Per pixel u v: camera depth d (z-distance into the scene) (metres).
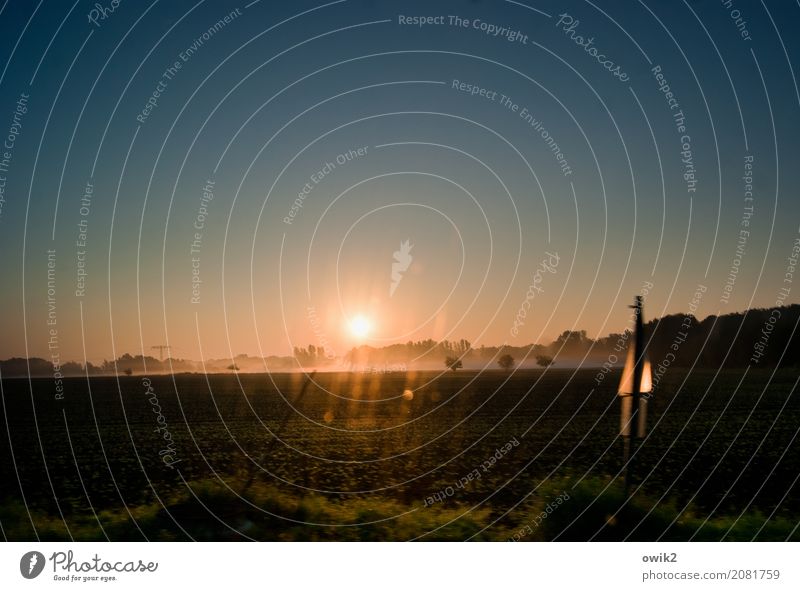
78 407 46.66
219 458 17.12
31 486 13.59
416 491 12.01
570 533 8.13
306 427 25.45
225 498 9.16
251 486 9.66
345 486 12.45
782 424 24.19
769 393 39.00
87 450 20.61
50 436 25.59
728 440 19.41
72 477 14.77
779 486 12.56
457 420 28.33
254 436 22.52
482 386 59.34
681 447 17.94
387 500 10.34
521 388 54.59
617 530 8.20
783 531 8.30
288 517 8.52
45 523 8.37
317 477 13.64
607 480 9.31
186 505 8.98
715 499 11.38
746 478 13.40
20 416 39.34
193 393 60.88
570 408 35.41
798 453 16.70
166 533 8.09
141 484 13.55
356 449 18.62
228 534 7.96
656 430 21.42
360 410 35.25
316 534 7.93
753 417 27.03
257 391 58.16
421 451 18.19
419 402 41.44
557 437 21.41
